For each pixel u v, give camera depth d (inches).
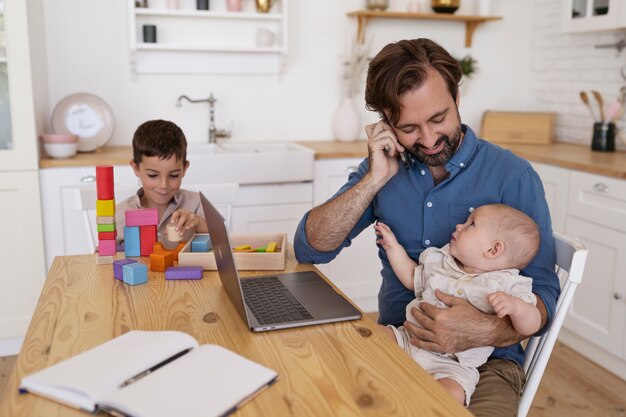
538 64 153.3
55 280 57.6
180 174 80.1
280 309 49.9
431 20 146.9
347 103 140.9
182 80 133.2
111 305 51.1
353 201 60.8
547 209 57.6
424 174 61.9
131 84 130.0
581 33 138.6
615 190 103.0
